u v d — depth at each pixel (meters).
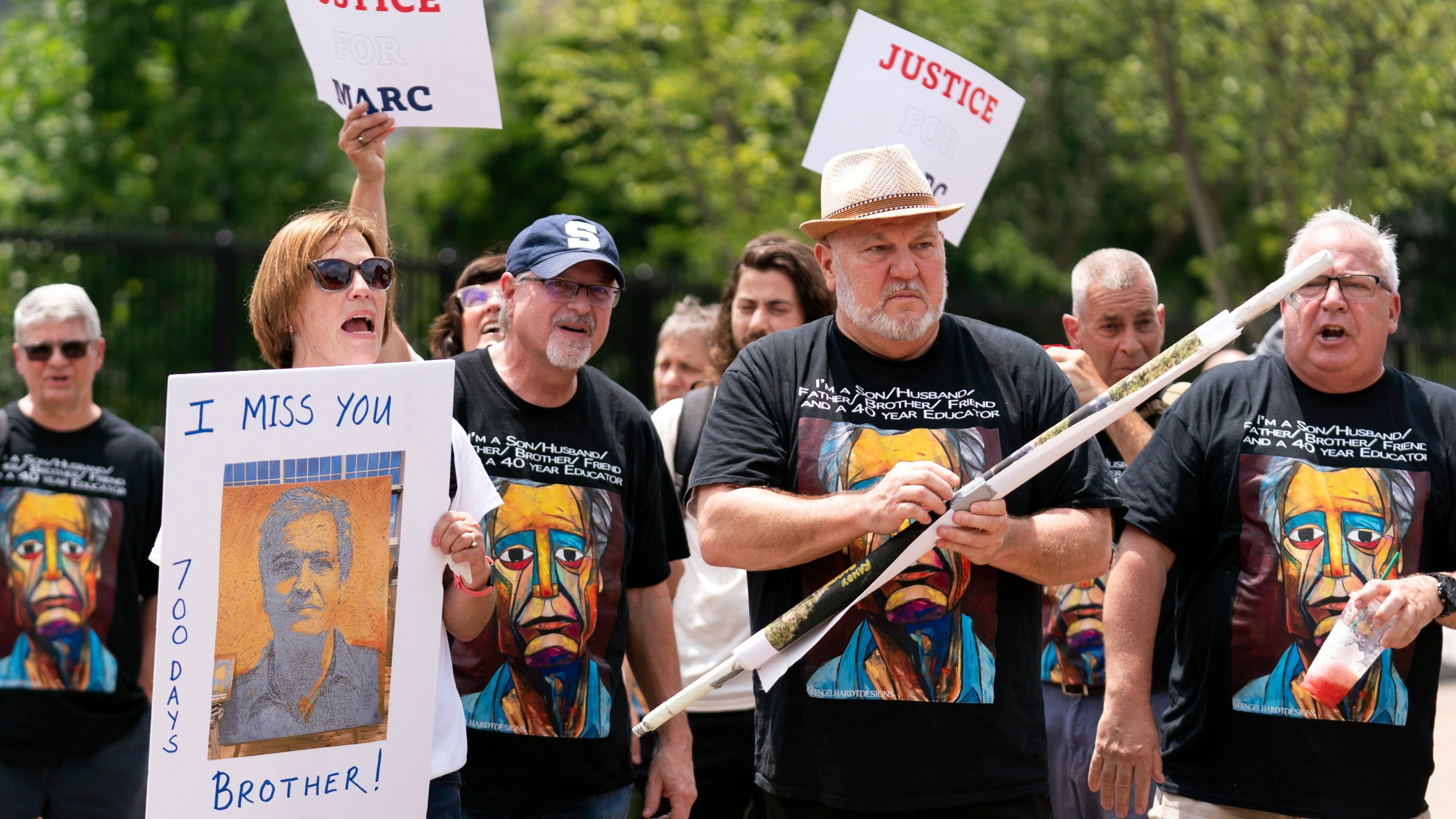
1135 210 30.05
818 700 3.74
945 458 3.78
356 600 3.17
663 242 19.94
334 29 4.86
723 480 3.82
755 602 3.99
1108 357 5.41
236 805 3.08
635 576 4.49
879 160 3.79
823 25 18.44
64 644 5.81
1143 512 4.16
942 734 3.69
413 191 29.27
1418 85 16.88
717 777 5.37
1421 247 27.08
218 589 3.04
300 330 3.42
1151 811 4.32
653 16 17.77
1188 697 4.13
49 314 5.84
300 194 23.09
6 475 5.86
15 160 21.34
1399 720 3.90
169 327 11.45
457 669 4.10
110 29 22.25
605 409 4.41
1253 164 19.56
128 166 22.16
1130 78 19.67
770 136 18.33
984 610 3.75
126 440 6.01
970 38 18.81
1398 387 4.08
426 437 3.20
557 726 4.12
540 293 4.17
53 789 5.85
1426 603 3.68
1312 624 3.92
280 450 3.08
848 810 3.70
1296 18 17.03
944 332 3.96
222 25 22.78
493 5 29.92
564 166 28.27
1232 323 3.40
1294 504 3.98
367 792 3.19
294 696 3.12
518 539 4.14
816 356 3.95
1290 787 3.92
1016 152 28.25
